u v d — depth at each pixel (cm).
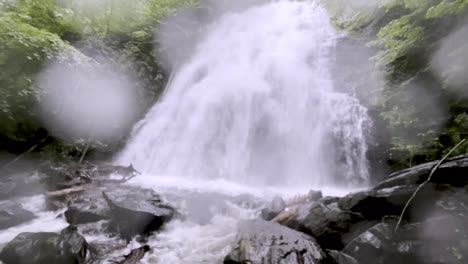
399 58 757
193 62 1327
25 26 653
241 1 1722
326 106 964
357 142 848
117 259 338
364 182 803
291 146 941
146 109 1094
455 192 319
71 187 556
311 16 1469
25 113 658
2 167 606
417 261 284
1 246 356
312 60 1188
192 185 761
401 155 730
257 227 365
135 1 1109
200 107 1095
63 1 897
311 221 385
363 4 994
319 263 288
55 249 300
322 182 858
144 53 1145
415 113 694
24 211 449
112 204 431
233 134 1006
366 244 307
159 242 399
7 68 600
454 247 280
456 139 597
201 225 471
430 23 586
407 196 338
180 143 1020
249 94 1062
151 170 940
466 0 454
